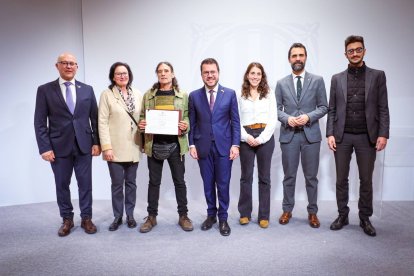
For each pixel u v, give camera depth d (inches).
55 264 86.4
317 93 109.7
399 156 138.2
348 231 107.0
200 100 102.7
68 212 107.5
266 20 134.2
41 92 101.3
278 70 136.3
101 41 136.7
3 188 137.6
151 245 97.7
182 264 85.8
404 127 137.2
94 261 87.9
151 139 104.2
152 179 108.7
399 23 133.0
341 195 108.3
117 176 108.3
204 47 136.3
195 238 102.4
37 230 110.4
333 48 134.6
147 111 100.5
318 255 90.2
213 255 90.8
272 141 107.7
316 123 110.5
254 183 142.5
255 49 135.6
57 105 100.8
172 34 136.0
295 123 106.3
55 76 138.8
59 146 102.3
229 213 126.3
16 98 135.1
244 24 134.7
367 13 132.7
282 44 135.1
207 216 113.1
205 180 106.3
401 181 139.5
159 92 104.9
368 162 103.5
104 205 137.0
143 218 121.0
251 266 84.5
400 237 101.9
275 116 107.0
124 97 106.5
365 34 133.6
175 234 105.8
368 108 101.2
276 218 119.9
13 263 87.1
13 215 125.6
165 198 144.9
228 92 103.3
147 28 136.0
